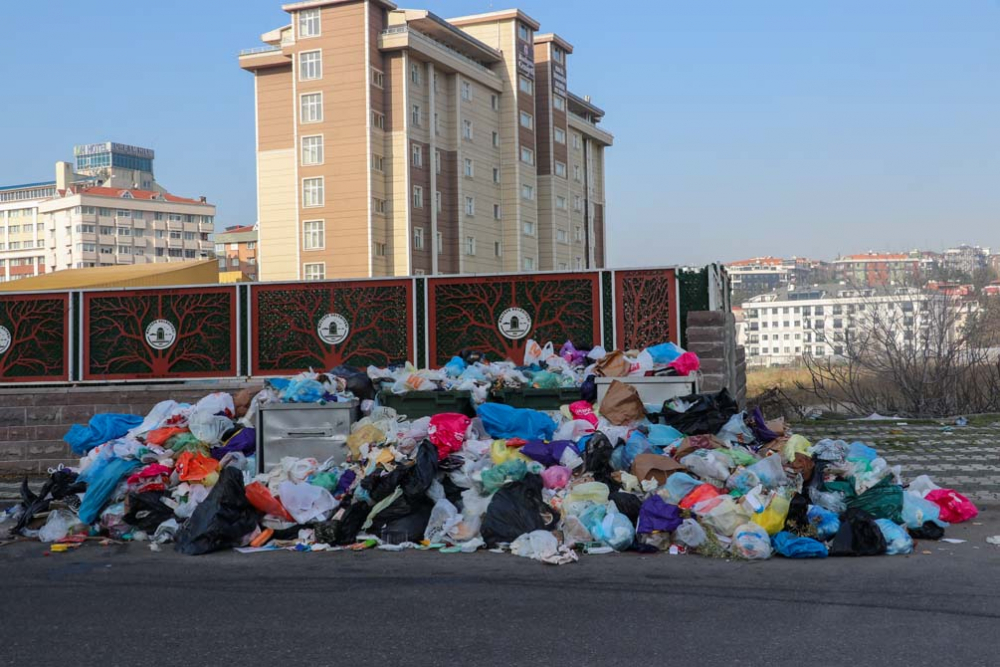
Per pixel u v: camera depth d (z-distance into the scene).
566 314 13.97
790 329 126.19
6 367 14.52
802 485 8.84
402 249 58.84
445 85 63.06
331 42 58.22
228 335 14.45
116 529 9.23
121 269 21.47
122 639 5.79
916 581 7.05
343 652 5.45
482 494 8.95
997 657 5.20
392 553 8.45
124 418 11.50
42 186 177.00
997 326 23.39
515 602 6.55
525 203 69.56
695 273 13.69
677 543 8.24
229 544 8.77
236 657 5.39
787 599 6.54
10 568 8.03
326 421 10.00
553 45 72.38
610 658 5.26
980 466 12.73
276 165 61.34
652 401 11.11
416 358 14.20
